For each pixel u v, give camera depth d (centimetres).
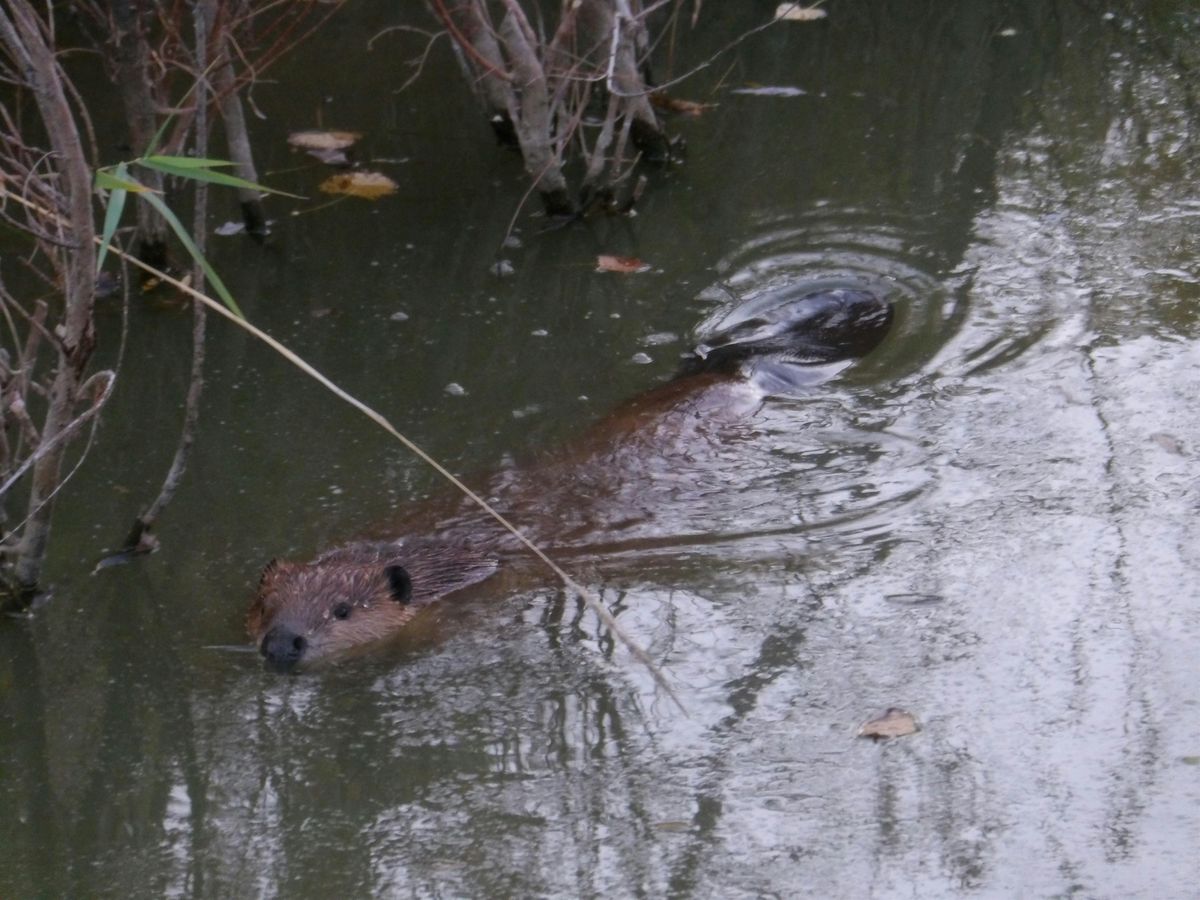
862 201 734
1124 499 492
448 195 756
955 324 619
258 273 685
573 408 576
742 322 634
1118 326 603
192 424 478
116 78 646
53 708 433
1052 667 419
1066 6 974
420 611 471
